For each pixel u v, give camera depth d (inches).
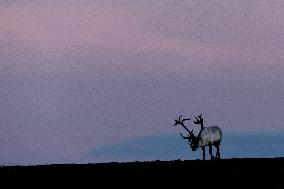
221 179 4534.9
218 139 5526.6
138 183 4478.3
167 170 4857.3
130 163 5275.6
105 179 4591.5
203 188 4306.1
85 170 4970.5
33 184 4461.1
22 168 5098.4
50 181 4539.9
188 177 4626.0
